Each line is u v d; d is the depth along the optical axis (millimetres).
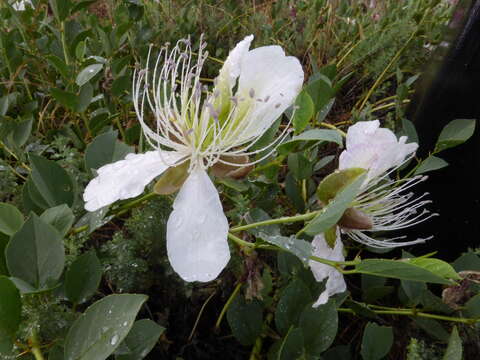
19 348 73
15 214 84
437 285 130
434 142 125
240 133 94
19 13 157
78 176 110
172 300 115
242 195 116
